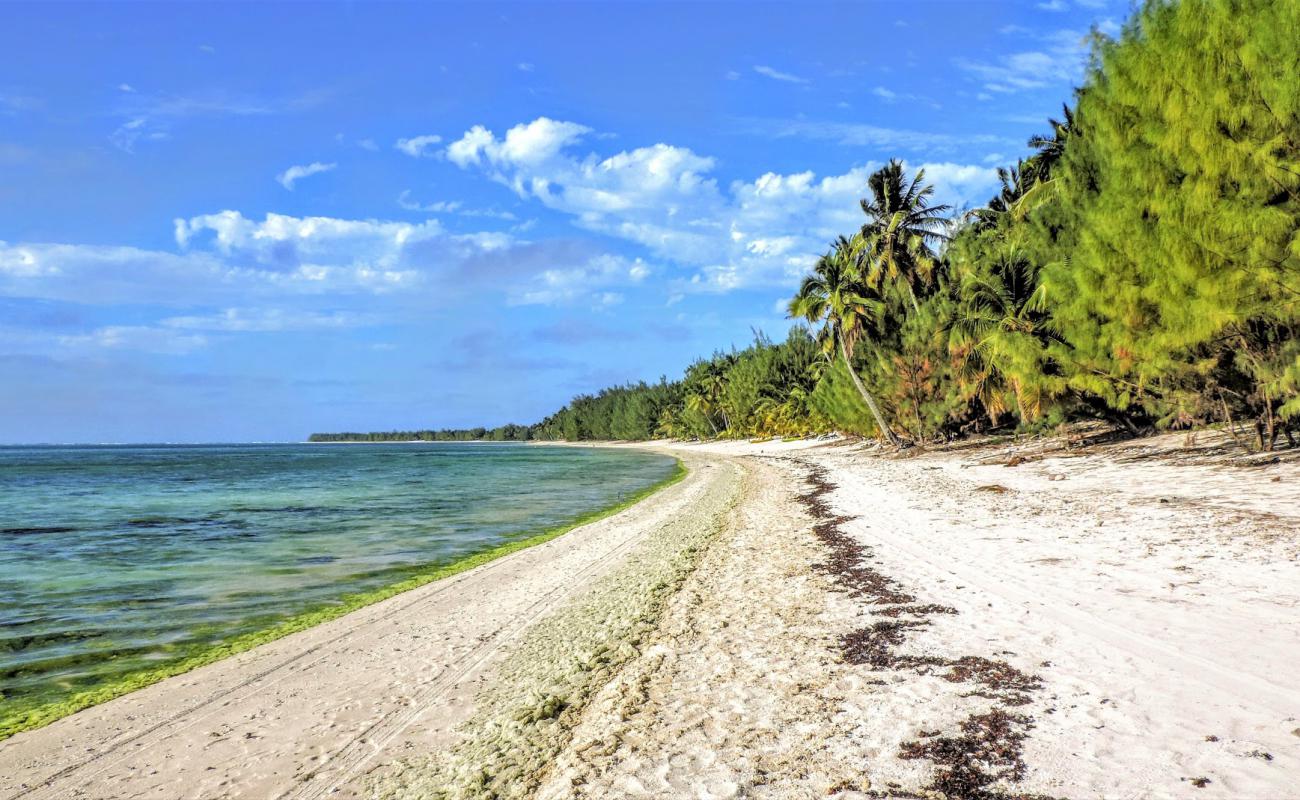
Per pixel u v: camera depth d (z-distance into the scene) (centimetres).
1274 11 1170
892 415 4138
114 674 965
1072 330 1934
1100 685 576
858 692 622
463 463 8438
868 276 4281
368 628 1130
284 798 588
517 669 862
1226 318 1357
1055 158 3092
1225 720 495
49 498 4088
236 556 1916
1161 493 1470
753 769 505
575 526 2359
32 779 655
